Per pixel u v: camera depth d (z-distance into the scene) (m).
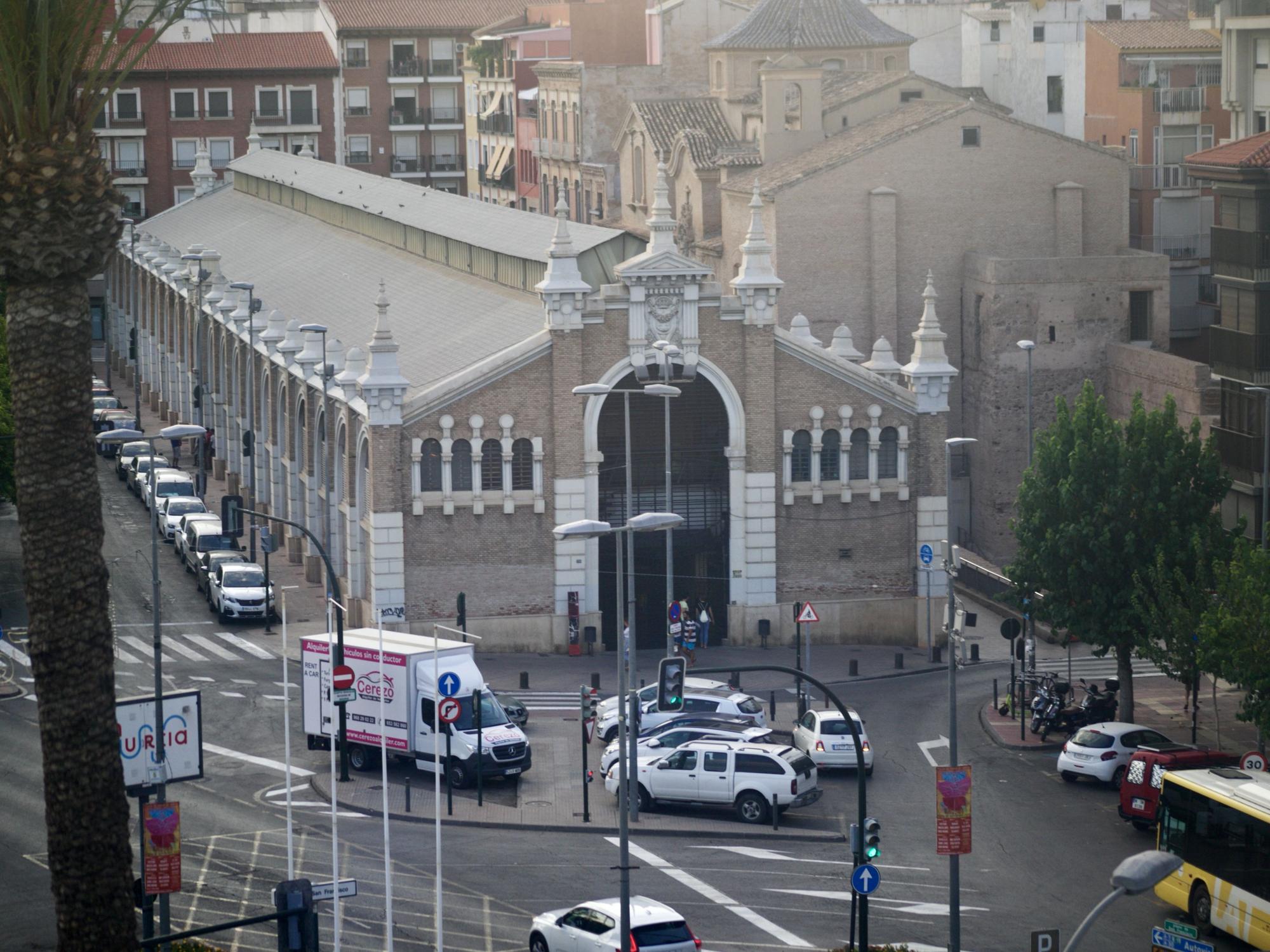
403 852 80.25
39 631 46.03
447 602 118.19
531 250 134.25
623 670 81.25
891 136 154.50
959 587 141.75
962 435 156.00
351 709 93.69
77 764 46.50
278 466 146.62
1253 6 149.00
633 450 120.75
